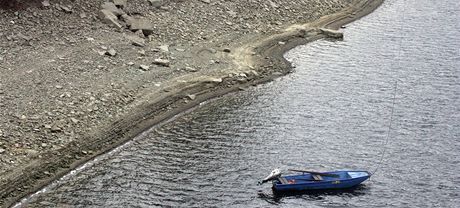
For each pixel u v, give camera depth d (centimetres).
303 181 4025
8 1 5672
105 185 4025
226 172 4203
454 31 7231
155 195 3931
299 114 5075
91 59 5419
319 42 6825
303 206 3884
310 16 7544
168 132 4756
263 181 4069
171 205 3831
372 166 4294
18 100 4656
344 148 4525
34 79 4941
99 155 4362
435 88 5572
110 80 5203
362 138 4669
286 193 4000
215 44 6303
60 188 3969
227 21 6812
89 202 3834
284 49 6525
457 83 5675
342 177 4066
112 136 4578
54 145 4331
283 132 4762
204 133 4756
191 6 6838
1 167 4009
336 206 3881
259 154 4438
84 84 5056
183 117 5006
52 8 5906
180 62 5775
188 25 6494
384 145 4566
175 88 5334
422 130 4788
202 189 4009
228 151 4481
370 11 8038
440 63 6181
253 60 6128
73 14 5975
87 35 5769
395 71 5981
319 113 5091
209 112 5119
